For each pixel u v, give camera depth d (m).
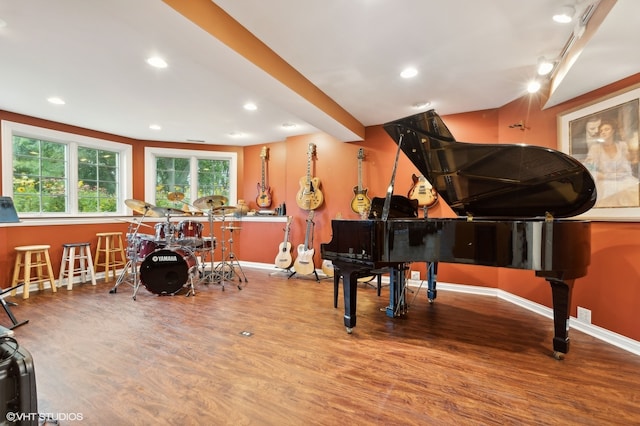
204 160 6.11
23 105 3.71
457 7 1.94
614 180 2.54
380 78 2.98
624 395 1.79
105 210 5.17
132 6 1.64
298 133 5.11
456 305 3.50
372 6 1.94
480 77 2.95
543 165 2.13
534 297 3.33
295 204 5.24
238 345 2.43
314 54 2.55
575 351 2.36
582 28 2.01
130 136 5.30
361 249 2.55
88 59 2.57
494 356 2.28
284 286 4.32
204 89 3.21
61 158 4.62
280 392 1.81
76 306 3.41
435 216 4.13
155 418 1.58
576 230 2.14
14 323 2.83
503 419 1.58
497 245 2.23
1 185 3.90
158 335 2.62
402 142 2.59
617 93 2.51
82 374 2.00
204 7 1.86
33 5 1.88
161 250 3.82
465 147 2.28
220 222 5.84
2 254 3.78
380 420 1.57
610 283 2.55
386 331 2.74
